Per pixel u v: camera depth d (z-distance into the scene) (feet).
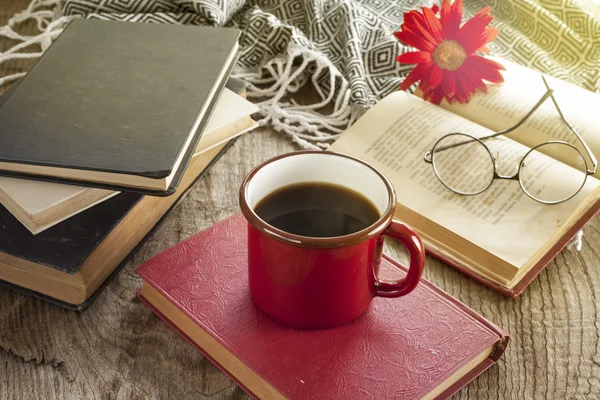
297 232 1.96
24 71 2.91
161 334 2.13
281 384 1.94
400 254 2.35
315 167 2.05
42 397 2.02
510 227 2.31
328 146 2.66
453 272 2.31
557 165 2.45
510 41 3.13
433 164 2.44
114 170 2.11
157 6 3.10
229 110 2.45
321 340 2.02
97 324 2.15
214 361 2.06
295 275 1.93
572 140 2.52
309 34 3.09
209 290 2.11
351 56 2.93
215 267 2.16
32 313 2.17
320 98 2.90
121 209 2.20
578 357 2.14
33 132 2.22
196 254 2.19
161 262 2.16
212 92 2.39
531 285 2.29
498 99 2.64
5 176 2.18
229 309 2.07
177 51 2.51
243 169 2.56
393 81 2.91
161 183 2.13
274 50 3.02
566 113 2.58
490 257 2.25
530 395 2.06
